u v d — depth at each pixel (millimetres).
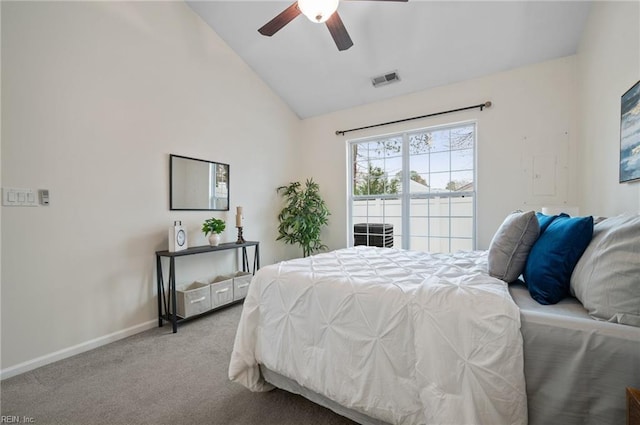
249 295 1654
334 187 4418
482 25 2719
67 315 2117
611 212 2119
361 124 4129
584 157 2613
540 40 2738
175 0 2896
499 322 989
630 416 771
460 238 3539
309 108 4438
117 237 2426
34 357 1947
